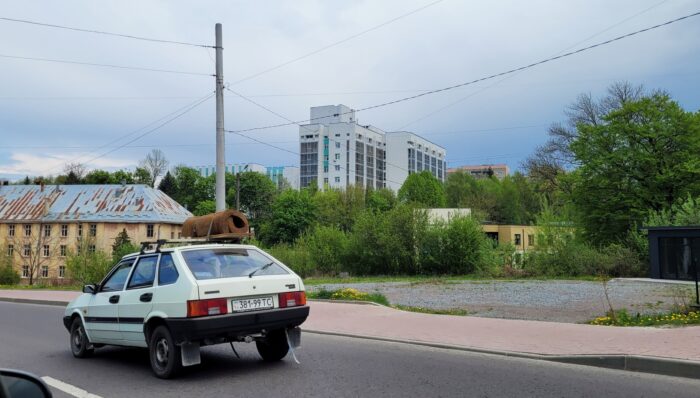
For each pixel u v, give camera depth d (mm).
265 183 87438
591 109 48094
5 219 60875
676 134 33094
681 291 16719
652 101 34312
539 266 29031
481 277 29641
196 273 7102
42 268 59812
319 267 36375
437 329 10750
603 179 34469
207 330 6688
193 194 89500
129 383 6977
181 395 6270
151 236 59500
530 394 6039
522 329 10258
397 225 34000
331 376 7105
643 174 33875
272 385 6656
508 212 88312
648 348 7734
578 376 6879
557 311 13648
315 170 104500
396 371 7348
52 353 9586
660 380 6609
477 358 8188
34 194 64188
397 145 104812
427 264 33188
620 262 27219
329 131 102250
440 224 33469
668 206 32750
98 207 61156
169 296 7008
